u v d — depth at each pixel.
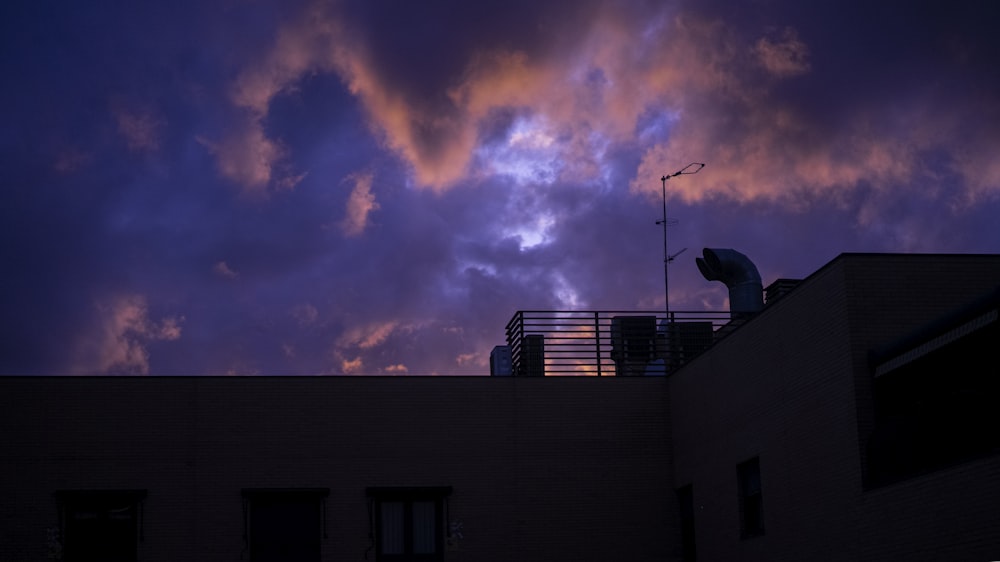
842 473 19.39
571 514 26.97
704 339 29.50
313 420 26.72
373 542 26.16
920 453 17.52
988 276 19.88
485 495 26.83
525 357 29.17
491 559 26.47
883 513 18.12
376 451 26.72
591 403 27.70
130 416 26.20
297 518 26.19
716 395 24.86
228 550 25.72
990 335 16.45
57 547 25.19
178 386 26.55
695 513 25.83
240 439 26.39
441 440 27.02
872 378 19.16
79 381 26.22
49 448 25.77
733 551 23.64
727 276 31.48
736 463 23.66
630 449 27.52
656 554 26.95
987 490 15.70
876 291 19.58
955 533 16.34
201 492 25.98
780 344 21.86
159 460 26.03
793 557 20.97
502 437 27.23
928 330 17.69
